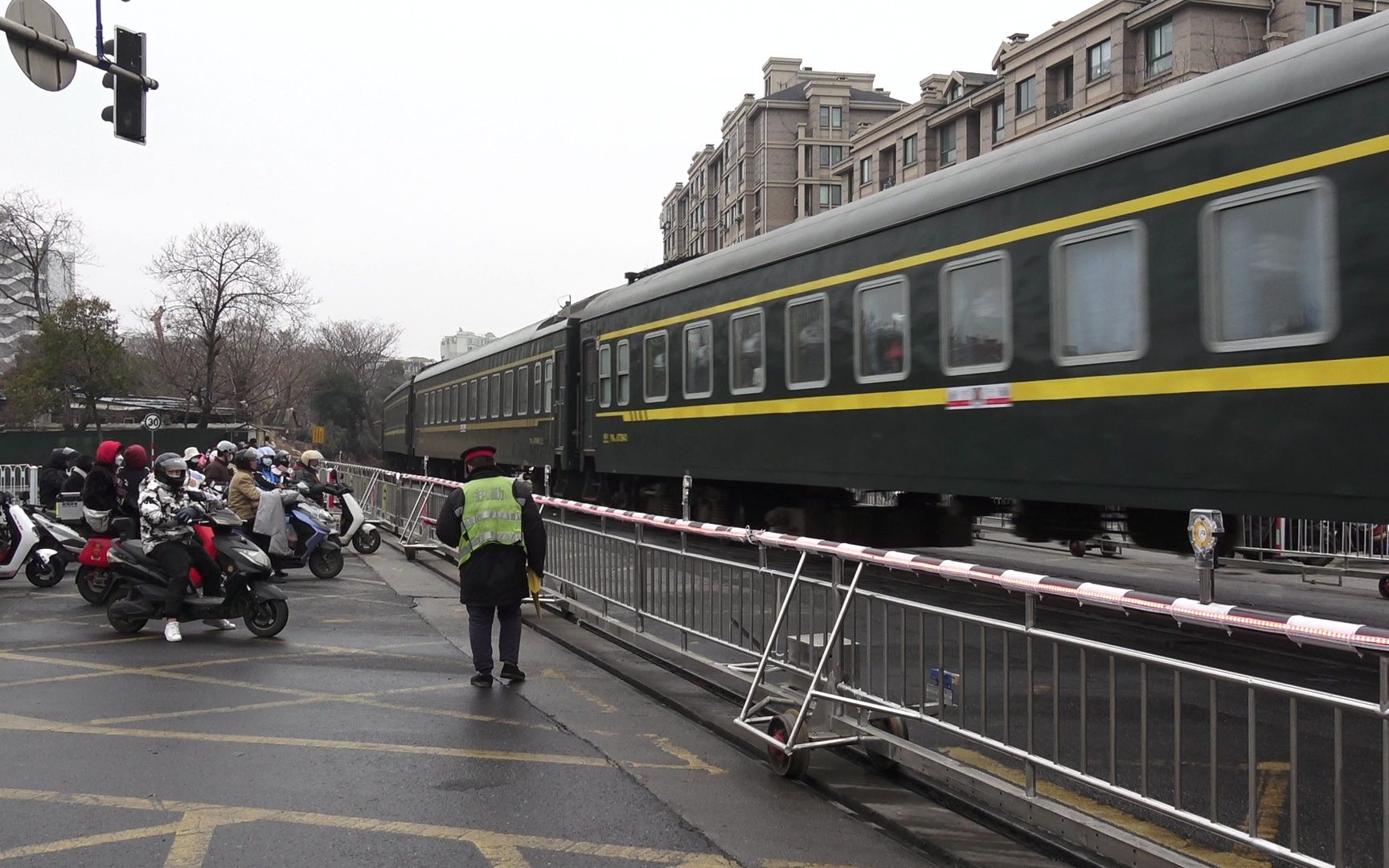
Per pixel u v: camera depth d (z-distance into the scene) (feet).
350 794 16.76
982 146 150.00
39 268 179.32
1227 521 27.02
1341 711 10.40
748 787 17.24
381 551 55.21
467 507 24.57
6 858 14.08
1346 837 10.40
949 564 15.28
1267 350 22.17
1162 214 24.62
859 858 14.20
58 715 21.65
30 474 72.13
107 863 13.91
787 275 39.52
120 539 31.17
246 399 195.52
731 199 249.96
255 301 175.22
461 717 21.62
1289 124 21.93
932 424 31.76
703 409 45.68
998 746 14.55
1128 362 25.31
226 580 30.40
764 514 46.55
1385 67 20.17
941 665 15.75
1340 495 20.72
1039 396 27.86
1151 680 12.45
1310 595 37.06
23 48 34.99
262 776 17.66
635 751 19.25
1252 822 11.16
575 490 65.62
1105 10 122.01
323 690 23.93
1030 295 28.25
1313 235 21.35
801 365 38.55
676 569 24.59
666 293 49.83
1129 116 25.98
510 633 24.79
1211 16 113.19
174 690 23.97
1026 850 14.03
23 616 34.01
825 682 18.43
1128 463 25.35
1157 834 12.50
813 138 226.58
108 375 150.71
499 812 15.97
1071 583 13.25
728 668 21.74
